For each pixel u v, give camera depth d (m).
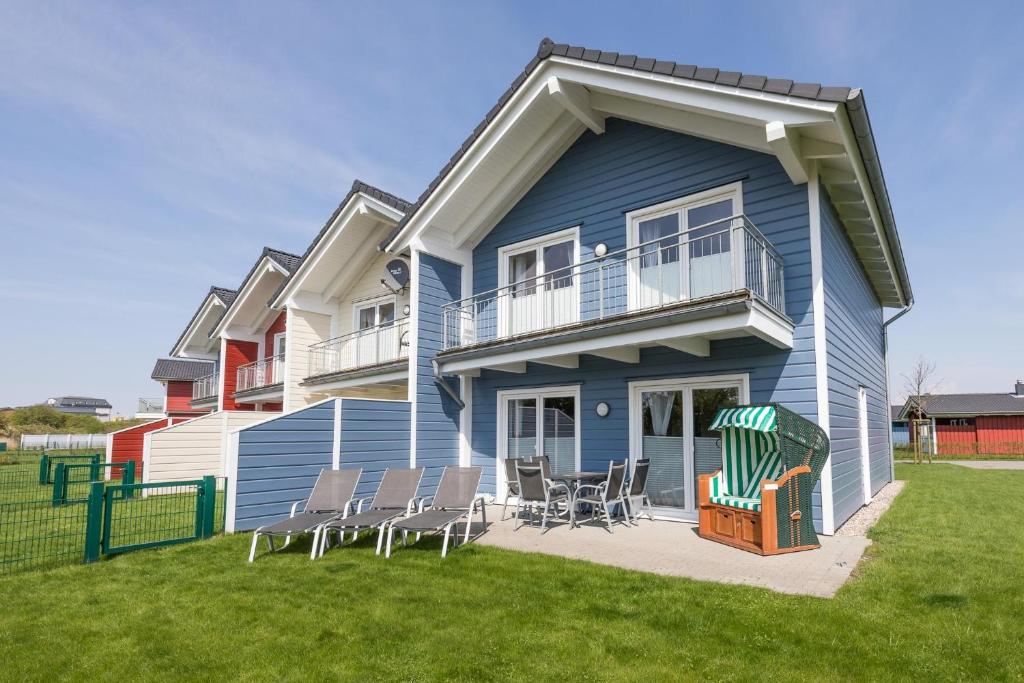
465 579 5.62
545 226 10.55
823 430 7.09
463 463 11.13
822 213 7.85
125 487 6.88
